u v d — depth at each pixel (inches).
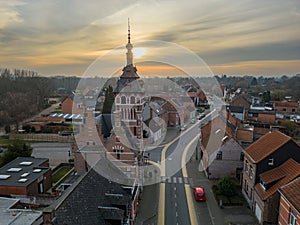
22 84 4911.4
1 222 1205.7
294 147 1387.8
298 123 3189.0
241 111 3230.8
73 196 892.0
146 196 1630.2
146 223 1346.0
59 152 2596.0
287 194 1103.6
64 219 781.9
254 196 1435.8
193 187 1750.7
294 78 7637.8
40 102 4835.1
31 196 1584.6
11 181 1628.9
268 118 3393.2
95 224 894.4
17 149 2084.2
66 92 6225.4
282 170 1350.9
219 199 1585.9
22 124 3535.9
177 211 1460.4
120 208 1082.7
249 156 1520.7
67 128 3289.9
